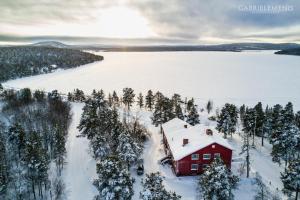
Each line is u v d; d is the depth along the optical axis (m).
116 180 27.86
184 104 97.19
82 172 42.09
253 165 45.50
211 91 129.38
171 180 39.47
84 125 53.53
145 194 23.31
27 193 35.09
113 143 46.56
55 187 37.38
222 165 30.17
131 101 90.69
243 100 111.12
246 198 34.91
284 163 47.84
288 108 62.56
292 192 36.03
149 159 46.62
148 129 62.91
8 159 41.50
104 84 147.62
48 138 49.78
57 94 89.81
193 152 39.94
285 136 44.38
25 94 80.50
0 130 52.00
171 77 174.25
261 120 58.53
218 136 44.53
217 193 28.56
